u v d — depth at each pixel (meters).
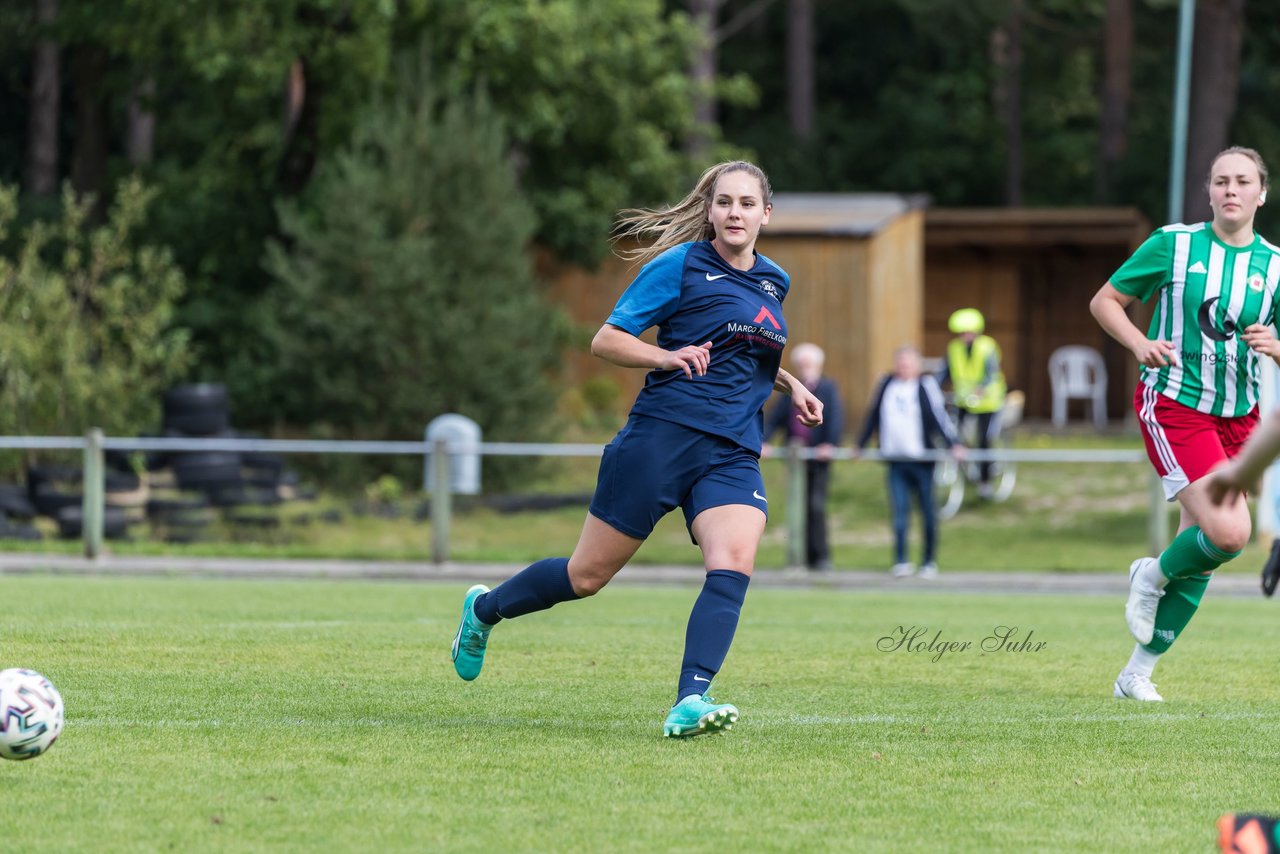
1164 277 24.70
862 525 80.56
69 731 20.62
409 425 89.50
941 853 15.37
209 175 108.06
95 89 114.81
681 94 113.31
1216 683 27.48
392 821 16.20
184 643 30.12
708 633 20.45
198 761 18.91
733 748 20.34
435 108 98.88
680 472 20.70
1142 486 84.94
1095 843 15.84
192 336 103.38
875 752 20.27
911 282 118.12
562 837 15.66
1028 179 195.88
